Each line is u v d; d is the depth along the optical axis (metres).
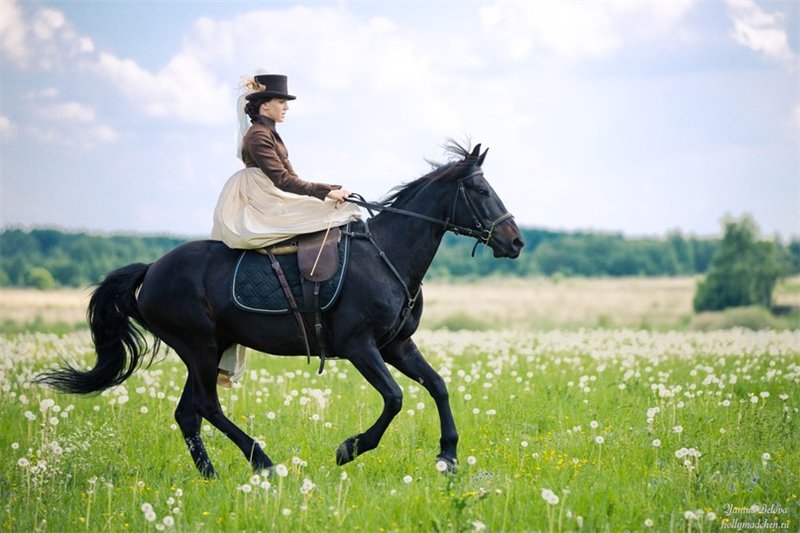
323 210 10.95
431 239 10.98
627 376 15.17
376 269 10.77
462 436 12.06
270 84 11.25
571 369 17.98
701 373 16.73
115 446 11.74
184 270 11.02
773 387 15.02
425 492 9.18
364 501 9.14
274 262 10.86
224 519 8.88
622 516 8.81
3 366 17.59
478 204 10.86
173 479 10.59
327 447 11.62
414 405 14.28
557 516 8.70
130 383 17.06
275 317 10.81
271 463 10.61
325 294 10.67
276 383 16.34
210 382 11.02
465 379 16.31
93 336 11.39
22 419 13.48
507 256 10.85
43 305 56.69
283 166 11.09
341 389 16.02
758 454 10.85
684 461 9.89
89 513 9.23
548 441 11.42
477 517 8.64
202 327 10.92
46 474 10.19
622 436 11.53
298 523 8.62
